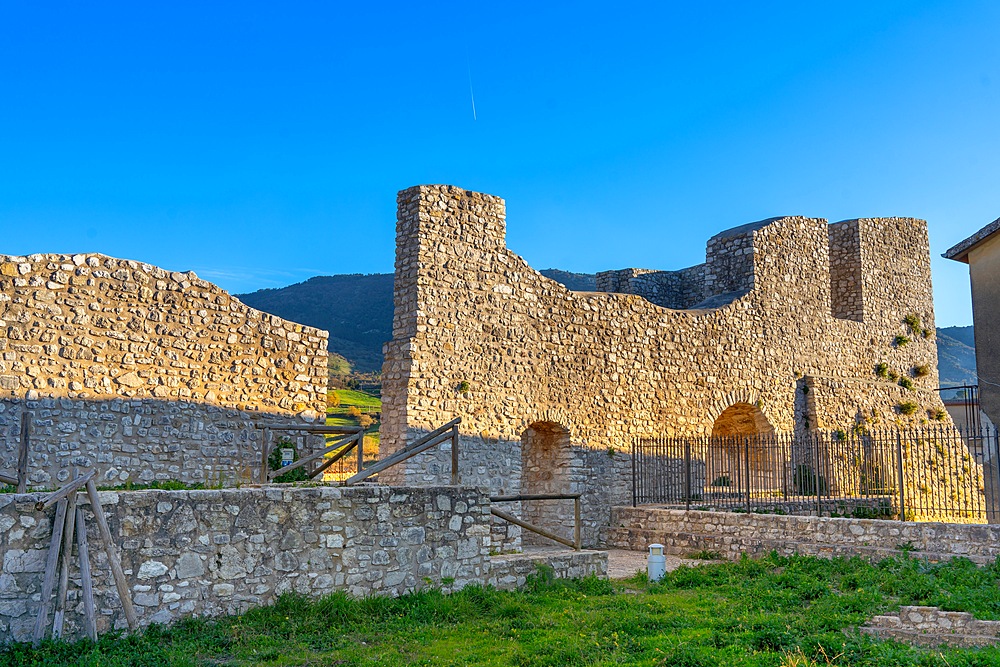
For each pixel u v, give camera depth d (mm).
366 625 11555
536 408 22594
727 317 27719
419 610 12383
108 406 16484
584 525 23141
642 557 21344
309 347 19297
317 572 12188
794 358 29531
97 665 8961
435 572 13500
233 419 17984
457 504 13953
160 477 16844
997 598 13227
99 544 10312
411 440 19766
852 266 33188
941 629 11969
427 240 20859
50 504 9906
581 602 13766
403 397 19984
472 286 21609
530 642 11086
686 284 32156
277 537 11852
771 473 27922
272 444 18438
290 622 11242
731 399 27391
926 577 15070
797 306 30016
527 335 22641
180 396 17344
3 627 9578
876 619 12266
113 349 16703
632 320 25281
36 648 9461
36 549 9898
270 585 11703
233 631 10711
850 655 10148
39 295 16062
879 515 26031
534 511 23922
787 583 15742
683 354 26359
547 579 14828
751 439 28344
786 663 9711
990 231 19625
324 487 12578
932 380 34438
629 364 24969
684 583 16234
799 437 29156
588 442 23703
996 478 19328
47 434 15734
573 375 23578
